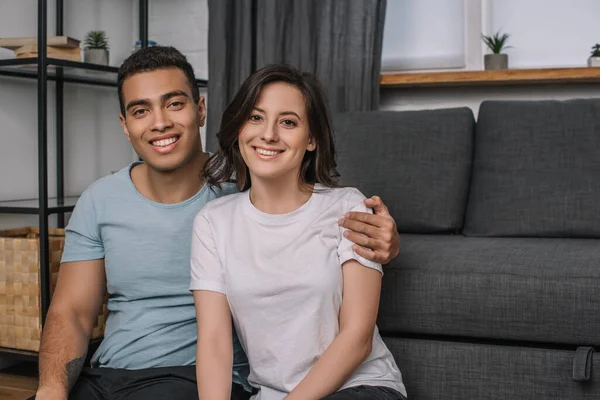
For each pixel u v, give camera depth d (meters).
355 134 2.37
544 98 2.65
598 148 2.14
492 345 1.64
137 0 3.07
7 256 2.16
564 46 2.68
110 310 1.49
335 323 1.28
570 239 2.04
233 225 1.34
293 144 1.31
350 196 1.40
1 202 2.33
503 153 2.23
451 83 2.62
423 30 2.83
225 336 1.30
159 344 1.40
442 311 1.65
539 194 2.13
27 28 2.51
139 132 1.39
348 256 1.29
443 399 1.66
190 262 1.39
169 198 1.46
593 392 1.55
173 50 1.45
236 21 2.76
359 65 2.59
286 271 1.27
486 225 2.16
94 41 2.59
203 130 3.01
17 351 2.17
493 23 2.76
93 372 1.35
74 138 2.76
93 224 1.47
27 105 2.53
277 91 1.31
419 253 1.75
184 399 1.27
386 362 1.34
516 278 1.60
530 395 1.59
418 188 2.26
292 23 2.69
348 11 2.59
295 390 1.19
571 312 1.56
